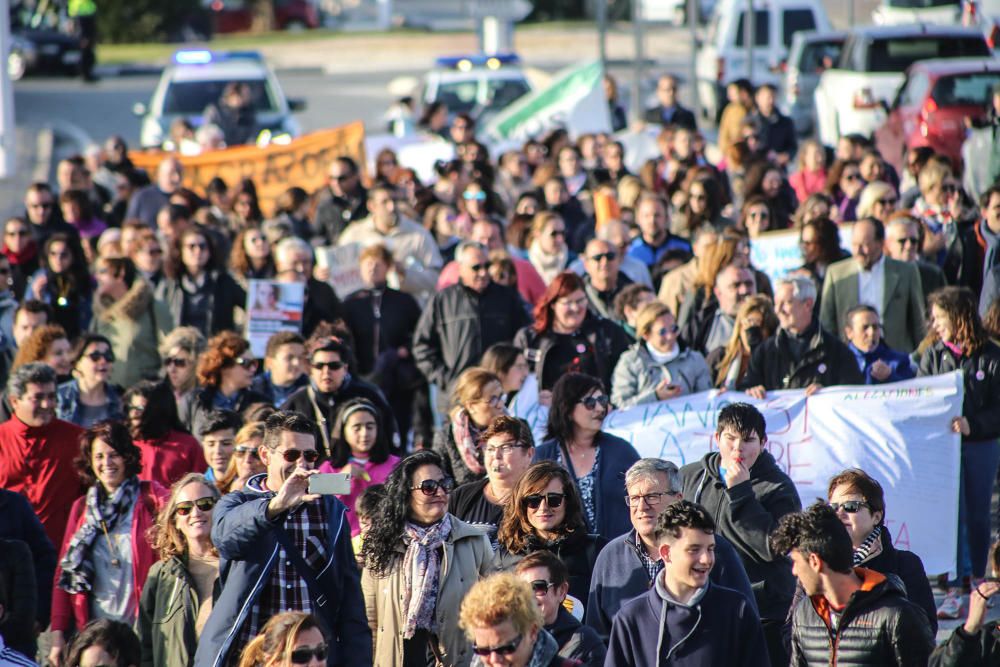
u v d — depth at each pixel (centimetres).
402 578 2377
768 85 7138
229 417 2956
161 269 4350
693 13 10075
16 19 14788
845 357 3231
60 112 12069
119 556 2745
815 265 3928
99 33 18150
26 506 2750
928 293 3709
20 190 8419
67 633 2736
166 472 3072
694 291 3650
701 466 2586
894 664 2028
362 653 2309
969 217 4138
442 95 9031
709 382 3297
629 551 2364
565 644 2197
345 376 3231
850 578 2053
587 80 7838
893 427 3141
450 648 2359
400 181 5759
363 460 2934
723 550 2267
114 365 3984
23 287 4850
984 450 3203
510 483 2589
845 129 8138
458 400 2895
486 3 11638
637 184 5175
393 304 4162
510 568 2339
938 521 3133
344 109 12312
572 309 3416
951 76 6925
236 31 19788
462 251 3947
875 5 14475
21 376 3058
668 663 2105
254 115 8244
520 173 6156
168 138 8500
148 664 2531
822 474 3152
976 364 3183
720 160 7112
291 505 2170
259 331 3956
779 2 10488
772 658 2492
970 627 2023
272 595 2280
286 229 4831
